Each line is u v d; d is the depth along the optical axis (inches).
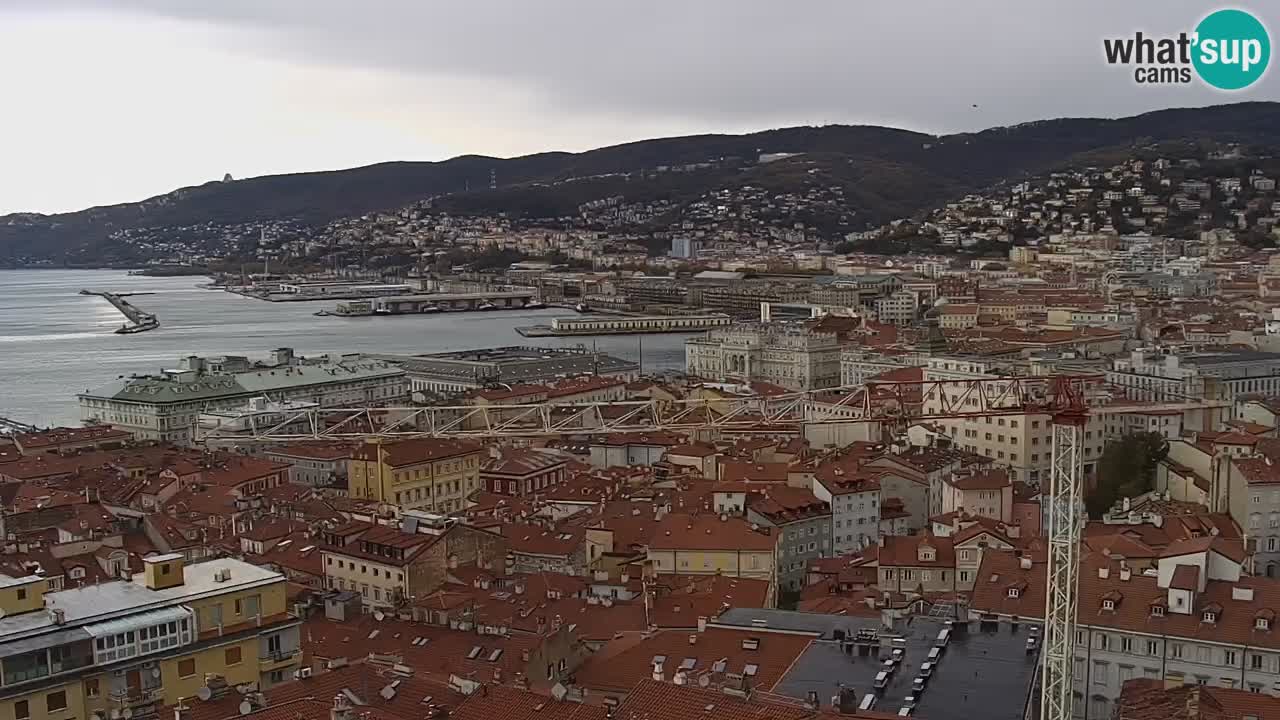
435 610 6309.1
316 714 4040.4
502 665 5275.6
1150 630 5570.9
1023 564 6097.4
